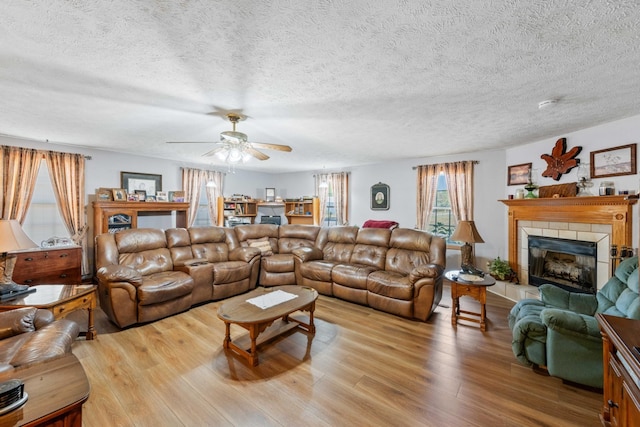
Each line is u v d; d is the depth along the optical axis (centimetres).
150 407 175
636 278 205
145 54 171
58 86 217
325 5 127
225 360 230
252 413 171
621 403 136
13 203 383
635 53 167
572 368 192
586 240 321
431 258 365
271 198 722
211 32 149
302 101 248
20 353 150
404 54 171
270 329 281
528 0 123
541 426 161
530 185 381
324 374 212
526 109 266
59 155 420
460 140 390
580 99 240
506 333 282
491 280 299
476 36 151
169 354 239
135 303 291
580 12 130
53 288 255
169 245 395
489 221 463
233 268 389
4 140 380
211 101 249
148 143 420
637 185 278
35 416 95
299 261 433
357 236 448
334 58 176
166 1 124
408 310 315
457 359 233
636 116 279
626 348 122
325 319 320
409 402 181
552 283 363
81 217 439
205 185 634
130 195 467
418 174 534
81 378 117
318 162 601
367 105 257
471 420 166
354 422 164
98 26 143
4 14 132
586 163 327
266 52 169
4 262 243
